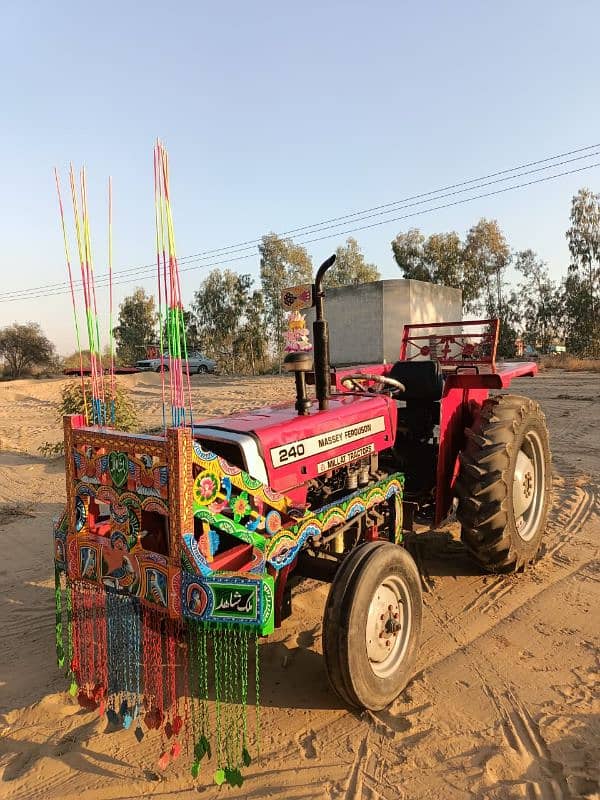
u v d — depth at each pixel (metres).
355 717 2.87
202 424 3.25
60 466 8.76
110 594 2.78
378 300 24.25
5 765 2.62
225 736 2.72
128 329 51.41
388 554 2.90
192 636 2.89
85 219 2.86
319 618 3.87
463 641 3.54
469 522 3.98
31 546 5.44
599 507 5.90
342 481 3.66
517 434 4.12
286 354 3.41
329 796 2.37
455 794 2.36
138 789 2.45
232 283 43.91
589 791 2.34
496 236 44.75
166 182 2.38
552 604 3.94
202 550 2.55
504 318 47.25
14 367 38.22
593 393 15.84
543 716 2.82
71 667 2.97
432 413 4.68
